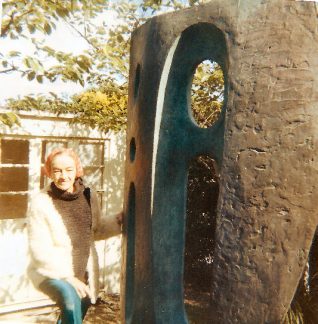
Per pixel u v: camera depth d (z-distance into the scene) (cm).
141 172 246
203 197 574
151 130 239
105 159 623
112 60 427
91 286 288
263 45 200
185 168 235
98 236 299
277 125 193
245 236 196
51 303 596
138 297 247
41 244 266
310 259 377
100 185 629
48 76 432
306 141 189
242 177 197
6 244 568
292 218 188
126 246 274
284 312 187
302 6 195
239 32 206
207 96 494
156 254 233
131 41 285
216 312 201
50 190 280
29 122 559
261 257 192
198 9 227
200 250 580
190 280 584
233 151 200
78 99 575
